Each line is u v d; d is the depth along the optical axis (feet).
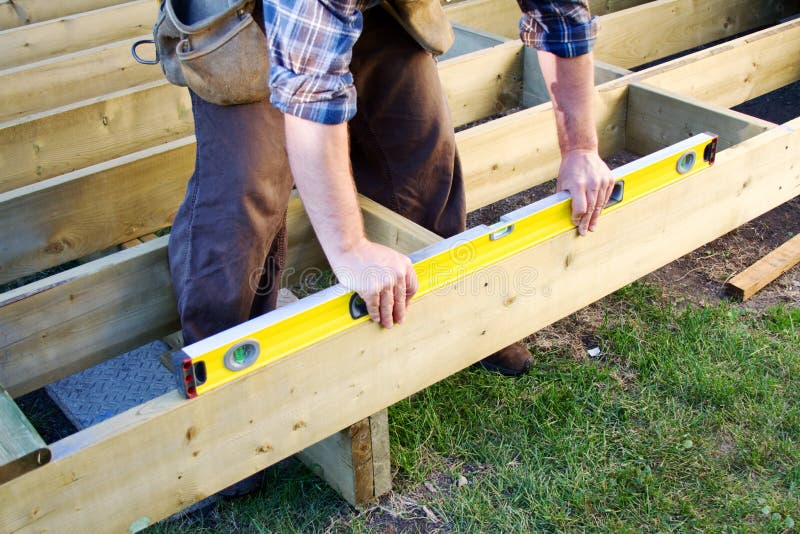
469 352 7.14
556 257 7.22
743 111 13.91
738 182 8.59
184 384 5.32
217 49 6.14
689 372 8.43
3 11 14.06
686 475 7.31
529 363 8.56
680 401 8.14
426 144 7.70
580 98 6.74
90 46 13.69
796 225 11.00
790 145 9.00
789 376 8.34
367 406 6.59
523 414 8.07
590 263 7.58
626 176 7.25
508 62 12.23
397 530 6.98
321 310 5.79
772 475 7.27
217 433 5.69
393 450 7.68
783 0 15.49
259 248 6.86
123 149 10.62
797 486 7.12
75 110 9.95
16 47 12.86
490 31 14.57
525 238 6.88
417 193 8.02
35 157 9.84
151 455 5.41
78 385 8.57
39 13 14.51
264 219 6.78
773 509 6.91
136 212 9.09
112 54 12.05
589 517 6.96
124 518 5.53
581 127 6.86
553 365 8.69
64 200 8.45
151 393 8.46
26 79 11.34
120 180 8.79
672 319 9.25
